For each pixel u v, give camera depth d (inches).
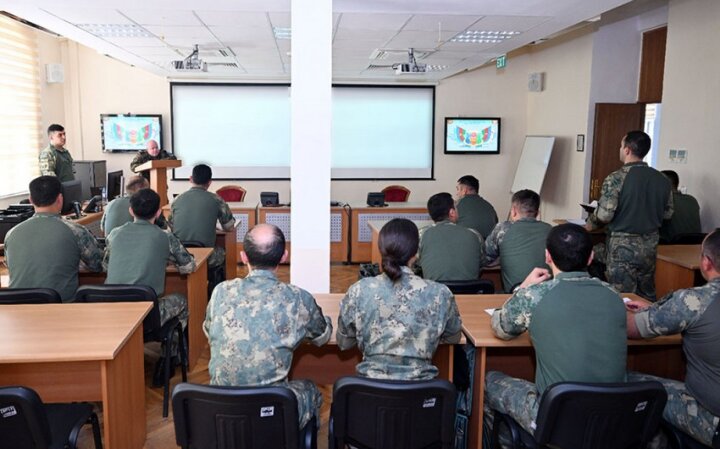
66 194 190.2
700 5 198.4
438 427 74.5
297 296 80.8
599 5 181.6
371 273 151.3
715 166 192.2
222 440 71.8
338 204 290.0
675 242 180.4
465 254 128.6
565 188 316.5
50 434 75.0
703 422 80.7
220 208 189.8
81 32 222.4
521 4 180.7
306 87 122.7
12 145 265.7
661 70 267.9
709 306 79.8
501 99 367.2
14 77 267.1
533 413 81.7
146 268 126.3
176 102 347.6
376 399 72.5
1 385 95.0
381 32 221.9
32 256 119.7
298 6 121.0
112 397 92.4
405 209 283.4
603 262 188.9
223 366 77.9
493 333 93.7
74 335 90.1
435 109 365.7
